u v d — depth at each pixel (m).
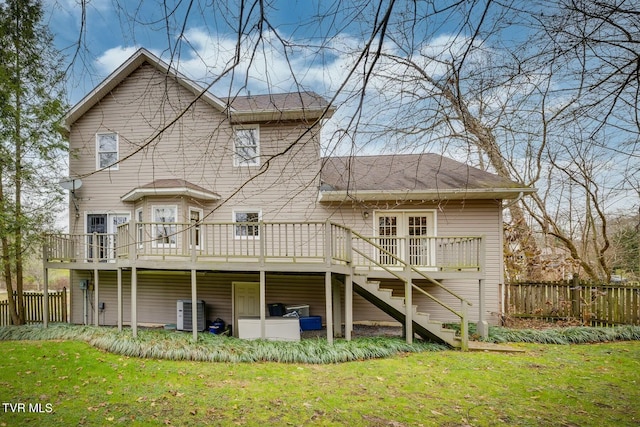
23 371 5.94
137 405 4.64
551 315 9.42
